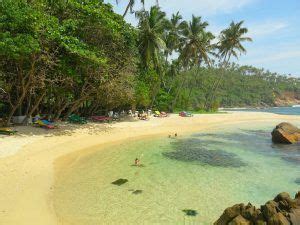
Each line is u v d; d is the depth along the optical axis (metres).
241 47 60.97
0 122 25.38
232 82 158.12
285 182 15.63
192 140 28.92
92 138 25.03
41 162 16.48
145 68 43.91
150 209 11.40
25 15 19.83
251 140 29.94
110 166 17.33
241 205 9.34
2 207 10.38
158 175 16.05
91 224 9.89
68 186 13.35
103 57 26.39
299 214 8.38
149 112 48.69
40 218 9.92
